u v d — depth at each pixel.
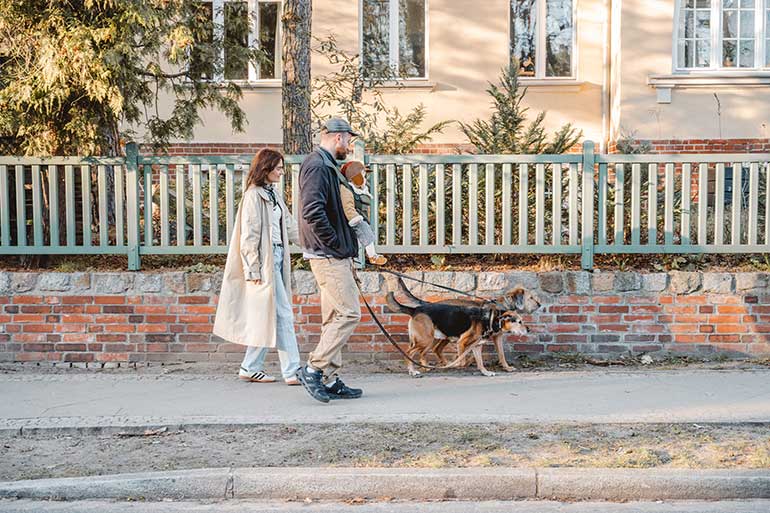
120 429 6.41
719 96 12.87
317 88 11.05
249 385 7.74
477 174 8.65
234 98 10.44
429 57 13.55
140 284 8.52
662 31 12.79
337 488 5.40
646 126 12.88
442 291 8.53
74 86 8.59
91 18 8.65
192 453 5.93
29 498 5.36
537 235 8.67
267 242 7.57
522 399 7.12
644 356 8.52
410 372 8.02
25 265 9.05
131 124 10.79
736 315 8.52
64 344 8.54
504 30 13.53
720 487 5.38
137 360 8.56
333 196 7.04
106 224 8.74
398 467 5.56
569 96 13.56
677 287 8.51
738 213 8.65
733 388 7.41
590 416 6.60
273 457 5.80
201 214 8.74
